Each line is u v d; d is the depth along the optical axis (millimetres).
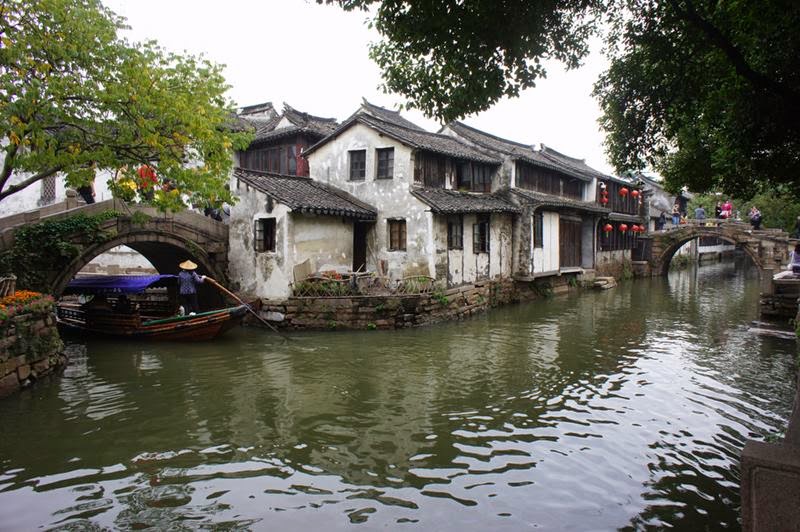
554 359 12008
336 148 19000
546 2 6594
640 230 33719
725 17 7004
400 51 7914
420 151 17953
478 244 19703
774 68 7055
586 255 27672
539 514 5582
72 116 10078
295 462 6828
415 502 5828
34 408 8820
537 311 19438
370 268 18250
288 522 5430
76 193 14984
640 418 8328
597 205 28281
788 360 11797
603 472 6531
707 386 9930
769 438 7480
